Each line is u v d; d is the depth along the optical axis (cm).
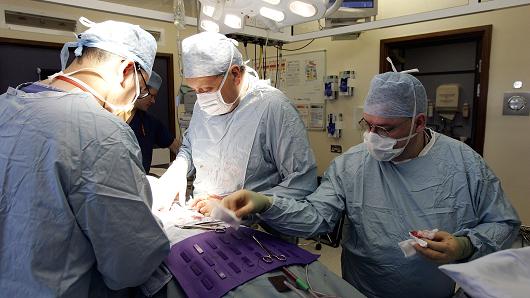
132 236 80
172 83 386
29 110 76
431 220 109
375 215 114
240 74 135
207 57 123
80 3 135
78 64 90
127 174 80
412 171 115
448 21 283
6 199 73
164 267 92
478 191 108
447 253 89
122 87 97
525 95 256
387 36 316
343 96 348
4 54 299
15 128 75
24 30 296
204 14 137
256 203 101
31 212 71
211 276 86
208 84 127
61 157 72
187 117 238
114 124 81
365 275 116
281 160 128
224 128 139
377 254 111
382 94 108
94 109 80
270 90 137
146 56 101
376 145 111
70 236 73
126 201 79
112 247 77
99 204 75
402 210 112
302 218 110
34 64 314
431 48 319
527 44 252
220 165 140
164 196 136
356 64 338
